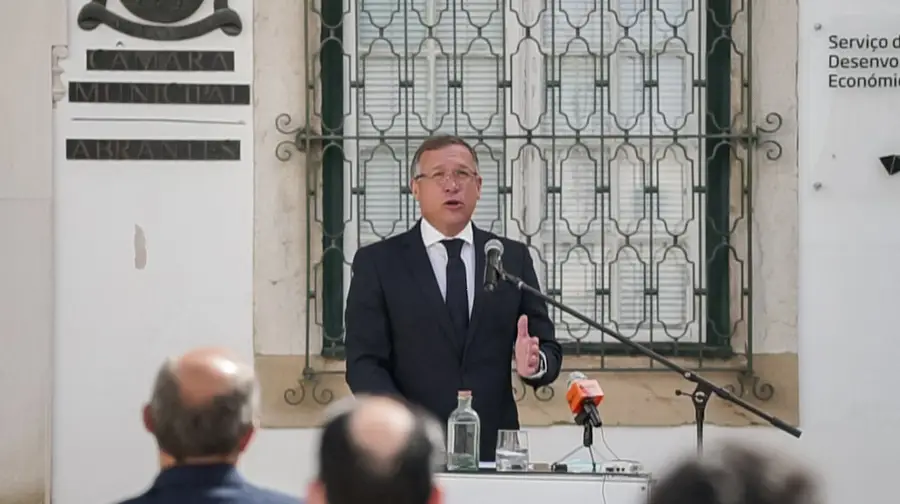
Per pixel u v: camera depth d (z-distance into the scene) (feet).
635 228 45.39
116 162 44.11
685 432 44.50
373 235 45.27
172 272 44.21
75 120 44.01
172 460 20.68
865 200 44.52
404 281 36.81
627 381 44.60
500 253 33.99
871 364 44.34
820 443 44.32
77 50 44.06
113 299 44.06
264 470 44.37
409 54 45.50
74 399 43.98
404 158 45.27
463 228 37.40
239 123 44.42
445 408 36.29
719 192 45.19
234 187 44.37
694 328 45.27
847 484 44.27
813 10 44.60
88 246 44.06
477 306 36.68
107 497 43.96
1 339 43.57
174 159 44.27
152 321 44.16
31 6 43.80
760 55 44.78
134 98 44.16
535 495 29.45
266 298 44.45
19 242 43.73
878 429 44.29
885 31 44.45
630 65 45.57
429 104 45.62
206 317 44.27
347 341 36.83
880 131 44.52
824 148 44.52
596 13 45.55
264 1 44.52
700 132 45.24
